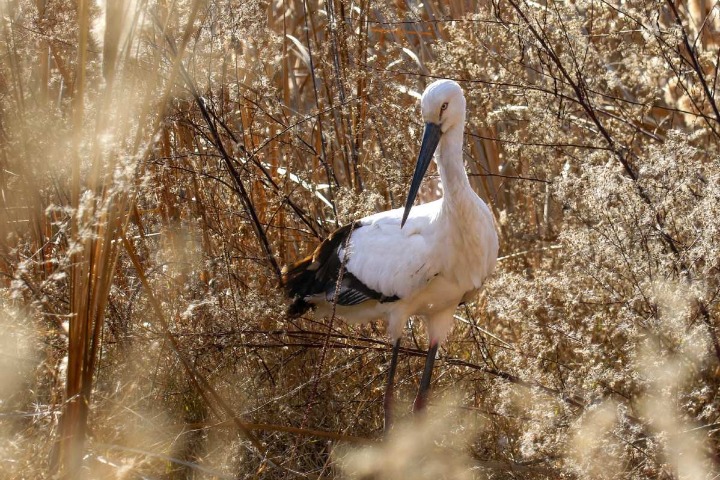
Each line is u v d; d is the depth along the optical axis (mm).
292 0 13781
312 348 9102
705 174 9172
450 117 8375
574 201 9078
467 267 8719
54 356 7582
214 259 9281
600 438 7266
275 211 10133
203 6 8984
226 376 8539
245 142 10336
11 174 8438
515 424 8469
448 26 10914
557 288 8914
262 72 10453
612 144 9438
